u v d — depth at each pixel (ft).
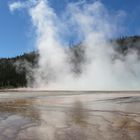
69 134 25.75
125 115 35.70
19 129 28.14
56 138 24.35
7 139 24.08
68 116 36.14
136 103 49.93
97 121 32.01
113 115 35.96
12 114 38.73
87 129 27.71
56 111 41.14
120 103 50.26
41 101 57.93
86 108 43.88
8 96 79.10
